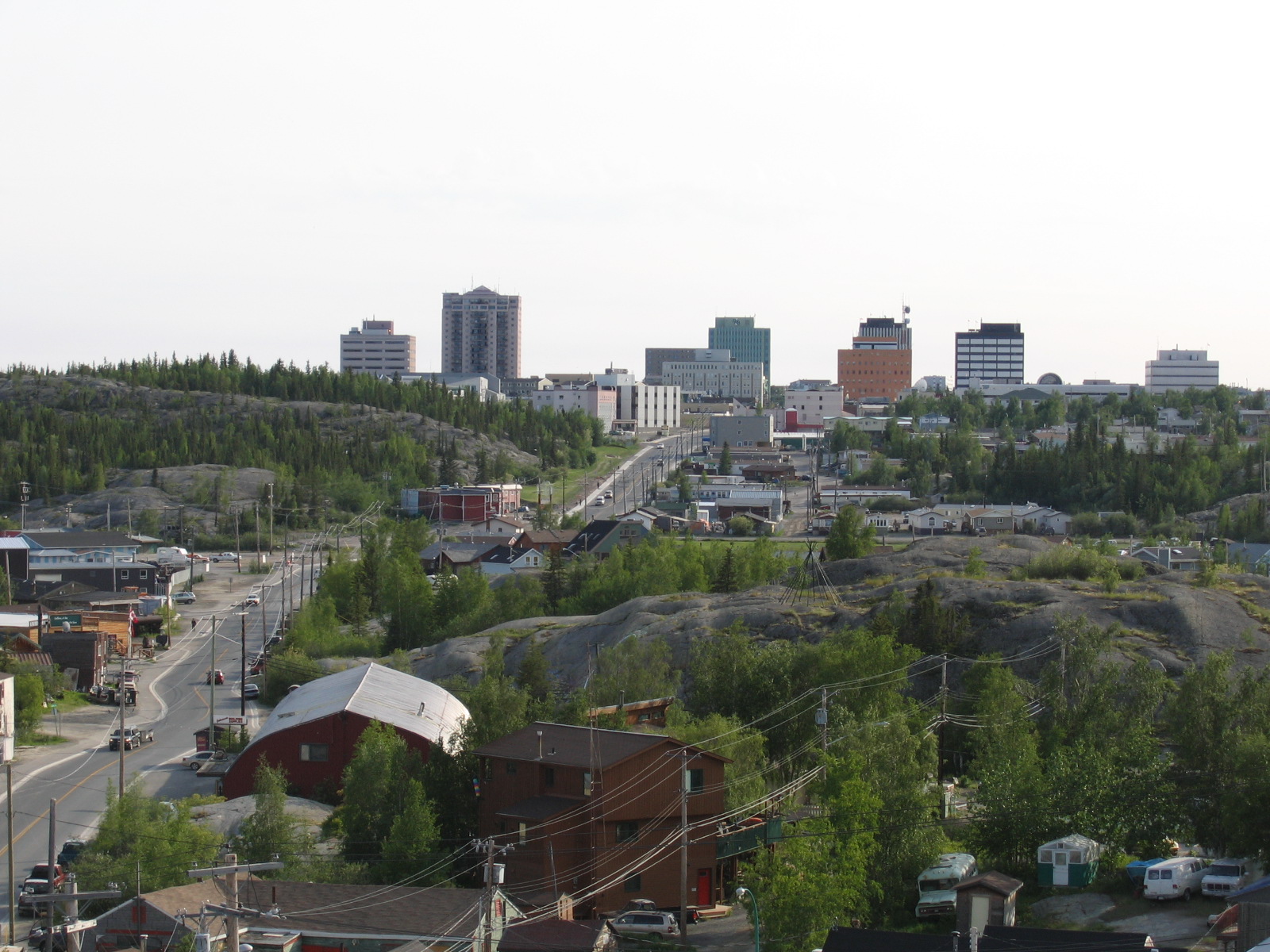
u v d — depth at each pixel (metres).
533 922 62.09
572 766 72.81
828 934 58.25
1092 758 76.06
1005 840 75.19
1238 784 70.81
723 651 98.94
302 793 91.12
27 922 69.06
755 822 74.94
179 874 67.62
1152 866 68.19
